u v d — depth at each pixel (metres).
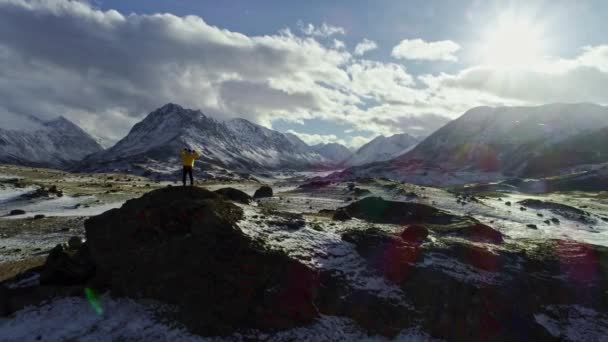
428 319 20.47
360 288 21.25
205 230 21.78
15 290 21.38
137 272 20.84
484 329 20.19
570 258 26.73
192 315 18.61
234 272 19.97
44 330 18.42
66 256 22.86
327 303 20.27
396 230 29.25
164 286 19.97
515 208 60.06
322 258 22.61
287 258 20.88
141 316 19.00
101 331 18.11
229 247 21.00
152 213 23.52
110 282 21.45
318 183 105.44
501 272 23.75
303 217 30.69
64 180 110.25
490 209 57.47
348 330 19.31
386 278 22.34
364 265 23.03
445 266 23.12
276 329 18.58
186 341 17.42
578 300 23.39
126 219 23.88
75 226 46.06
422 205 40.91
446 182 187.88
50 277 22.19
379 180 95.88
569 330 21.42
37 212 58.38
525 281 23.34
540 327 20.72
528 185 128.38
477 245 26.09
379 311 20.28
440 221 37.56
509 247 27.83
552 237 38.91
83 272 22.58
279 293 19.58
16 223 47.75
